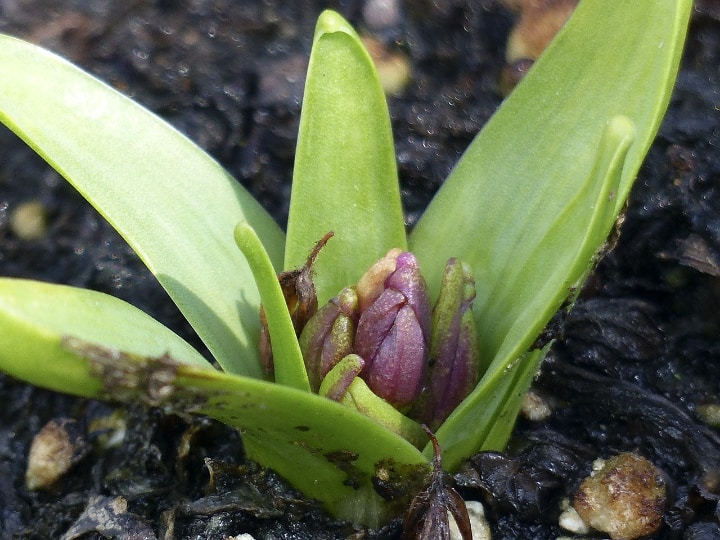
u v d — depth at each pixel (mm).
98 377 49
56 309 49
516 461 74
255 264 54
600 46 67
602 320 87
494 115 74
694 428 80
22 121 66
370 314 64
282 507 73
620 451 81
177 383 50
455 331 66
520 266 70
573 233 64
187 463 84
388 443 61
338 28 69
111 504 78
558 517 76
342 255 73
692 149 88
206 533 73
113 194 68
